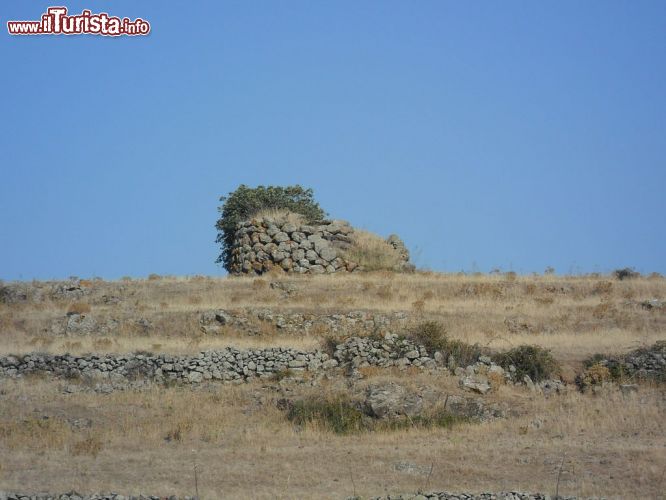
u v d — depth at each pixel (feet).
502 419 391.24
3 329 531.50
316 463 330.54
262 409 403.34
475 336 494.18
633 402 407.44
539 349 454.40
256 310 543.39
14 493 287.28
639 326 525.75
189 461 334.03
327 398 401.90
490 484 305.53
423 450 345.31
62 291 601.62
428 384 416.26
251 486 303.48
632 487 301.43
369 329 503.20
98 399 411.95
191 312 545.44
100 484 303.68
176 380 447.42
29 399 407.44
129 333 524.11
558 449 344.69
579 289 611.06
